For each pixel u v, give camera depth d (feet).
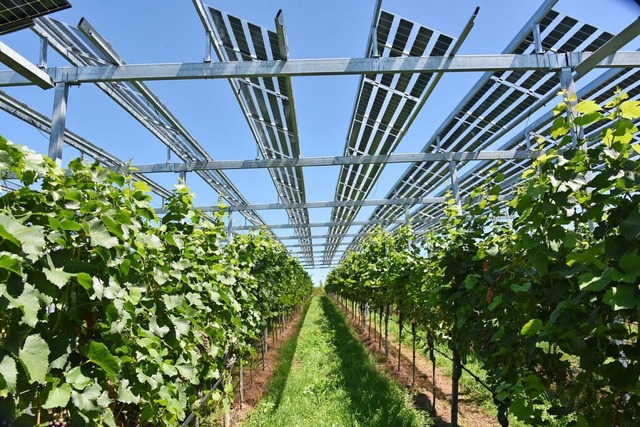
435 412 17.10
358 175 30.71
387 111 19.16
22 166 5.22
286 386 21.24
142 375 6.55
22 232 4.30
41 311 4.79
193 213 10.56
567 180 6.02
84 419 5.23
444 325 14.35
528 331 6.51
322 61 13.93
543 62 13.64
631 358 5.61
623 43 11.33
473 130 22.49
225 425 14.17
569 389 6.57
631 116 5.43
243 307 16.31
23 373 4.56
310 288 79.97
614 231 5.70
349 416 16.40
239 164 24.70
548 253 6.46
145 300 7.76
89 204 5.84
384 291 24.04
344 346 31.58
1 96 16.71
